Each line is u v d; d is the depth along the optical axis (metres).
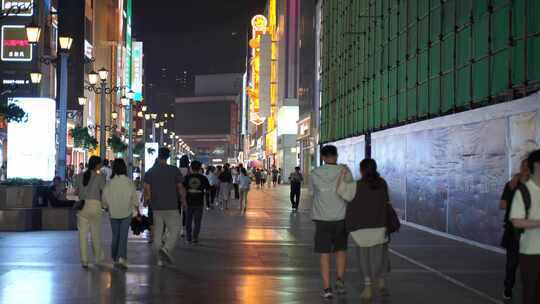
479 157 17.08
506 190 9.90
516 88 16.03
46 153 24.33
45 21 52.50
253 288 10.62
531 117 14.29
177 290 10.34
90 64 83.25
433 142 20.66
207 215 27.44
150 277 11.53
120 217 12.37
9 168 24.28
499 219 15.80
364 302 9.73
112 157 90.62
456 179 18.64
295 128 86.88
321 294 10.20
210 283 11.01
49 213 19.62
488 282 11.53
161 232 12.91
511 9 16.30
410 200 23.03
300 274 12.09
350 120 36.56
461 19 19.73
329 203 10.04
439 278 11.93
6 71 45.88
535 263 6.48
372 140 28.88
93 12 87.50
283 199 42.81
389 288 10.91
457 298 10.11
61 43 24.14
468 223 17.72
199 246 16.30
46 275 11.56
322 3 47.91
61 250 14.88
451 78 20.52
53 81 56.25
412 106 24.64
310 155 63.22
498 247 15.82
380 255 10.16
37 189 20.00
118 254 12.48
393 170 25.34
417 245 16.98
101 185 12.75
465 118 18.03
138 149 78.38
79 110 66.81
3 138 43.94
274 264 13.29
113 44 104.38
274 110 107.56
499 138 15.91
